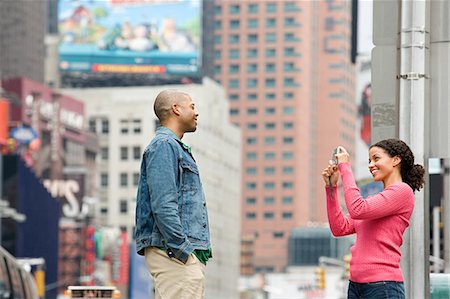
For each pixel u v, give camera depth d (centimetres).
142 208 1004
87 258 19200
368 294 974
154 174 985
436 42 1246
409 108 1228
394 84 1245
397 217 979
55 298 16188
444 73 1242
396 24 1247
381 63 1249
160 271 992
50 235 16225
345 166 998
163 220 978
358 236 992
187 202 999
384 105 1245
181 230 980
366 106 8656
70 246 19538
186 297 988
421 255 1202
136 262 19050
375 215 970
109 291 1412
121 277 18912
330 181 1017
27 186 15675
